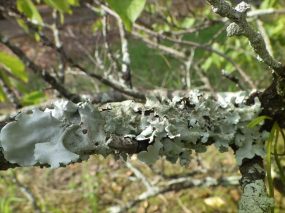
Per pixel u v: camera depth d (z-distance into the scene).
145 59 1.33
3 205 1.21
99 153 0.29
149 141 0.30
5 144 0.27
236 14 0.23
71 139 0.28
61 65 0.64
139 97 0.51
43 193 1.33
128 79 0.56
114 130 0.30
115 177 1.35
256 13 0.67
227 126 0.33
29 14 0.58
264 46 0.25
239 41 0.93
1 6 0.66
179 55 0.82
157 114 0.31
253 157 0.33
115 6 0.30
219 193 1.22
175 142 0.31
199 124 0.32
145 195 0.94
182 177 0.98
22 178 1.38
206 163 1.20
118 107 0.31
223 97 0.34
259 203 0.30
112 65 0.66
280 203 0.90
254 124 0.32
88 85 1.14
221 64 0.94
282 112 0.33
